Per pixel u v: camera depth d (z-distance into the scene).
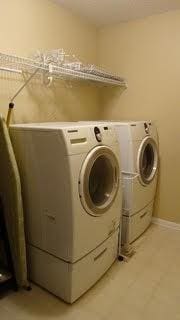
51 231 1.83
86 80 2.92
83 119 3.18
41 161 1.78
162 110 2.95
